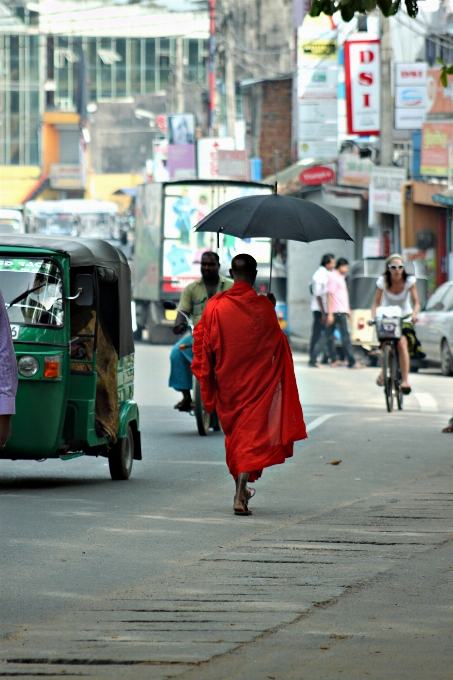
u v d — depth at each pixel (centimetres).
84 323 2584
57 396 2441
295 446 3306
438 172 7669
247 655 1311
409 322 4362
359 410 4322
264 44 17612
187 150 13100
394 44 9656
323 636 1391
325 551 1878
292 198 2416
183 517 2198
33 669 1259
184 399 3766
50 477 2766
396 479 2691
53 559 1812
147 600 1556
